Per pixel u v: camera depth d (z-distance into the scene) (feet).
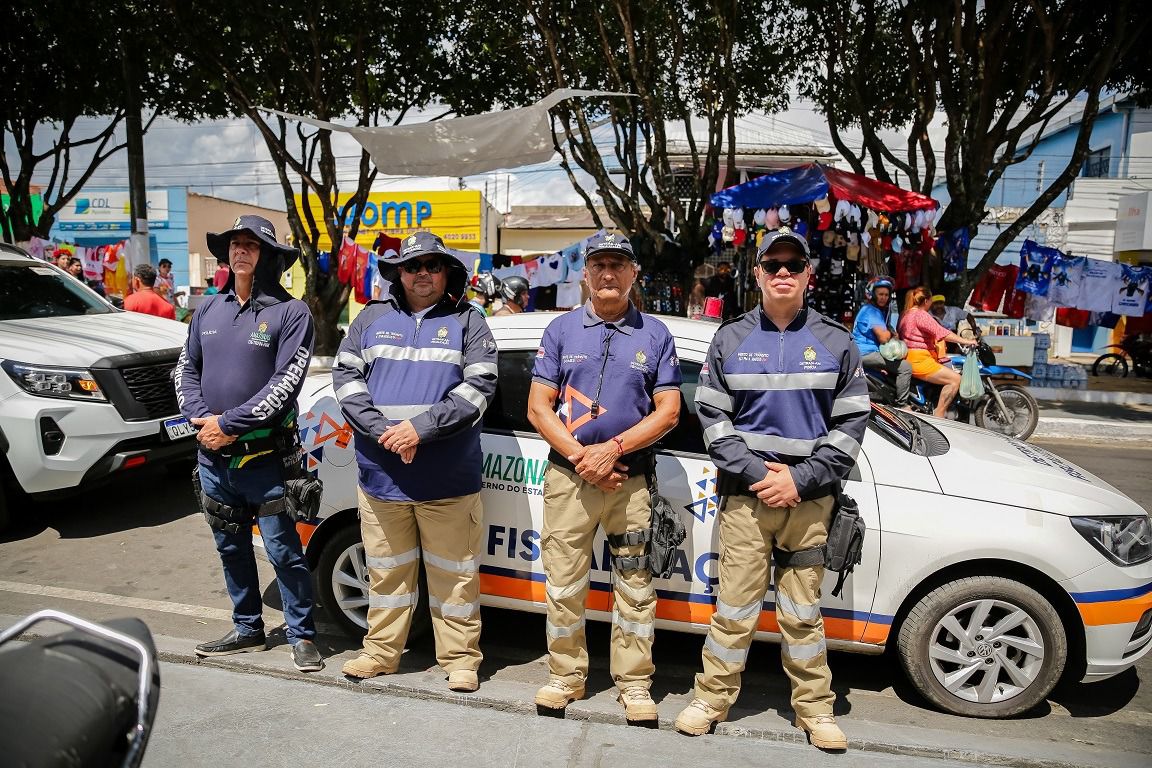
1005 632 10.83
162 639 12.26
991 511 10.74
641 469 10.35
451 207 77.36
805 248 9.55
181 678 11.19
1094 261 38.24
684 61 39.75
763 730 10.11
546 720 10.31
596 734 10.00
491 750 9.55
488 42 38.01
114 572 15.79
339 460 12.48
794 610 9.86
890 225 31.78
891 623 10.95
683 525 11.20
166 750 9.34
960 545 10.62
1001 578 10.71
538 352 10.73
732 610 9.95
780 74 42.57
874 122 43.93
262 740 9.61
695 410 11.19
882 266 33.06
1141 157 74.69
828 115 41.27
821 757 9.61
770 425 9.74
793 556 9.80
